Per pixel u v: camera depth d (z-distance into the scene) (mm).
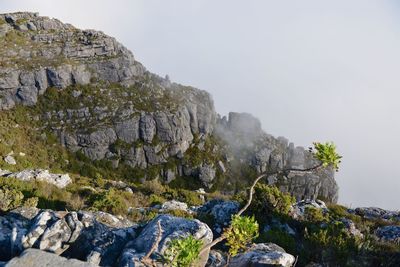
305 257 12391
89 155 78125
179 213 18391
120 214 18312
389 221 20375
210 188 87750
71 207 19125
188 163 88312
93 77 89688
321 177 97312
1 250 9688
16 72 79812
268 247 11156
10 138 69625
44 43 93375
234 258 10297
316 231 14938
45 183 22531
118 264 9078
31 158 67875
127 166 81188
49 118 79500
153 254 8969
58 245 9414
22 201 15672
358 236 13797
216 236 15875
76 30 99625
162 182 84125
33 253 7625
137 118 84938
